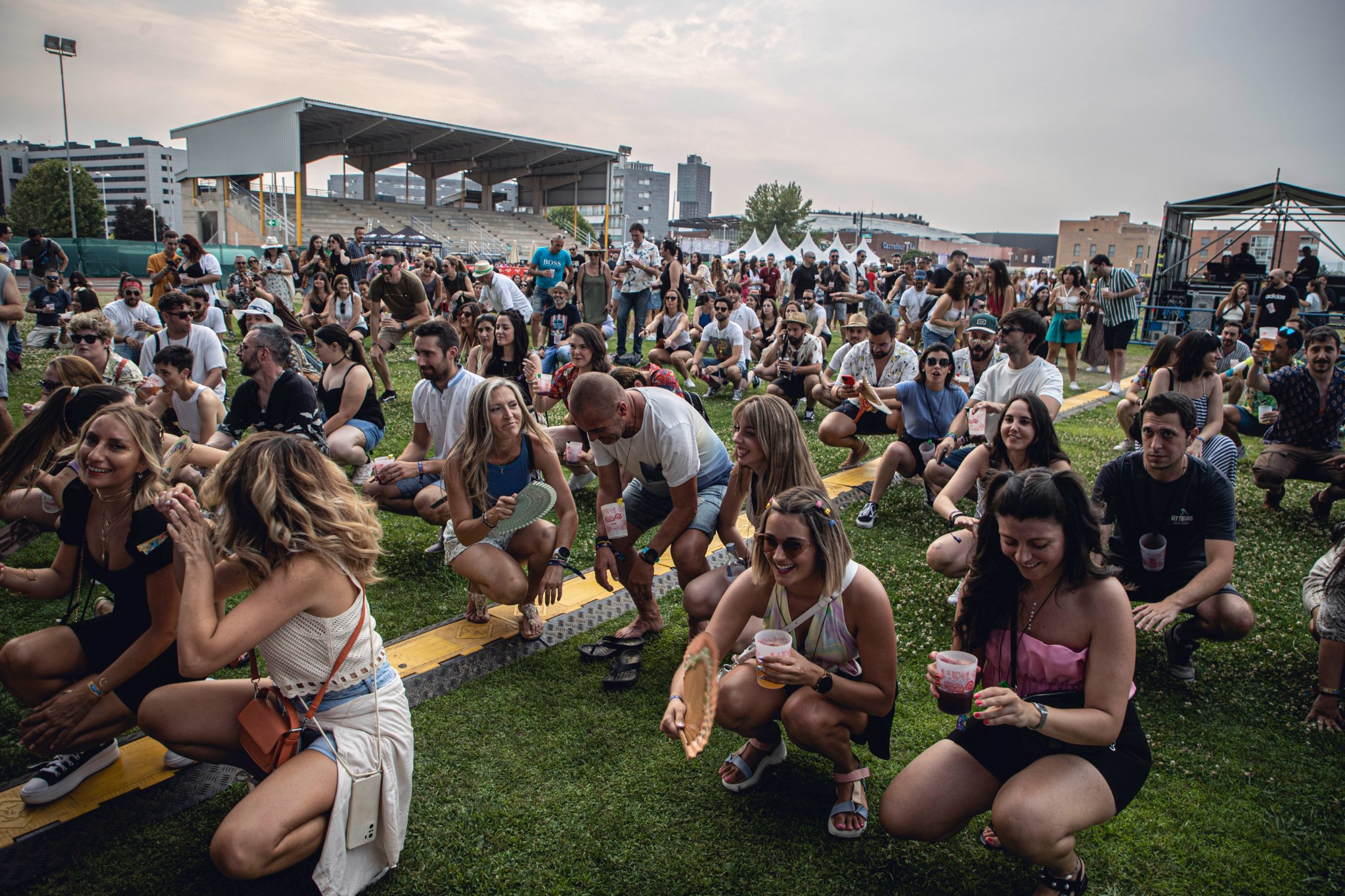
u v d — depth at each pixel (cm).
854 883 267
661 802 304
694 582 384
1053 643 257
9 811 288
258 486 238
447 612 454
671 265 1218
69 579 295
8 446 362
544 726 350
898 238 11788
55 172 8538
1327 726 361
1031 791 237
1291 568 540
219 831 221
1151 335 1942
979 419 542
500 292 1108
